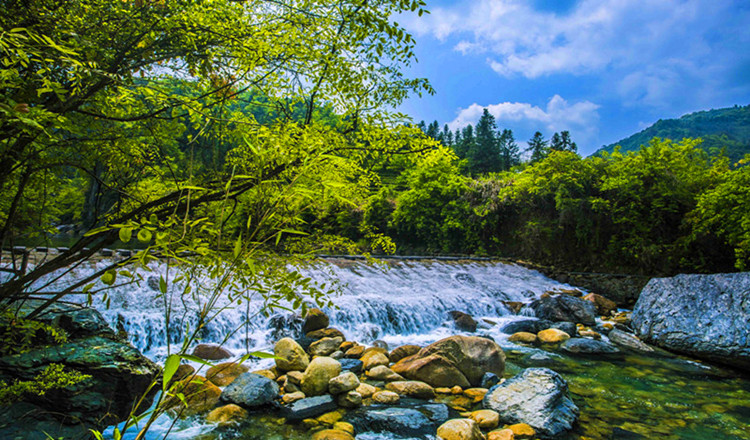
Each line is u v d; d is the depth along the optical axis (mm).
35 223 2506
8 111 1168
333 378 5215
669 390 6078
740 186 11422
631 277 14422
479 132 59750
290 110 2928
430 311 9984
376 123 2855
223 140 2547
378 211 26344
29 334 2125
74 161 2418
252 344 6887
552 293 13766
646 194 15047
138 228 968
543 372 5090
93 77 1653
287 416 4504
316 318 7785
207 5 2387
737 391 6121
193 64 2570
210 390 4863
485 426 4520
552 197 18000
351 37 2566
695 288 8992
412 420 4562
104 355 3955
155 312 6605
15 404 3203
